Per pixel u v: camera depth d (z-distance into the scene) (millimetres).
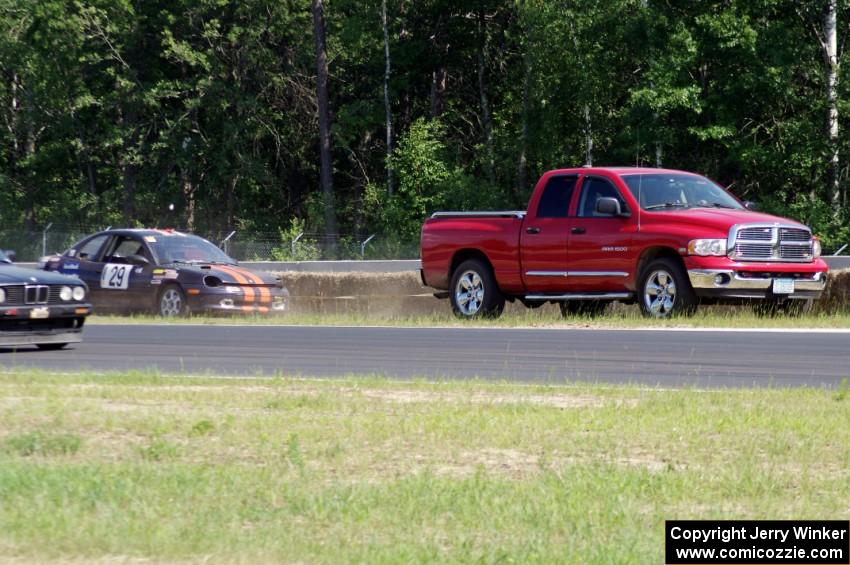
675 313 55875
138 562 16922
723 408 29984
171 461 24391
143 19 179750
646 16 142250
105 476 22219
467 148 184500
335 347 49688
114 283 78000
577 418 28484
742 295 55031
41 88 181750
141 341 54250
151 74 182750
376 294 95812
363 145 190125
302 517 19609
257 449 25406
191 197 186125
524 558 17062
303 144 189500
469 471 23312
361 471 23344
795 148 138750
